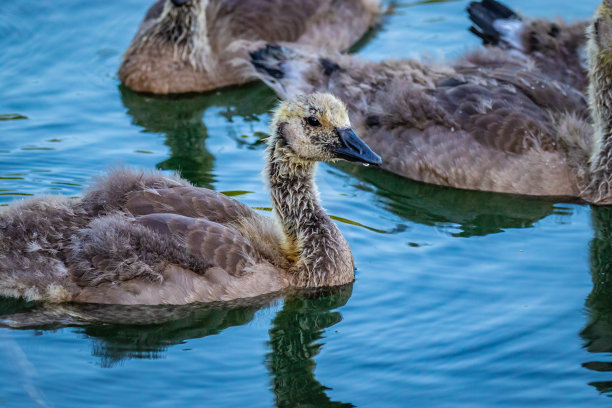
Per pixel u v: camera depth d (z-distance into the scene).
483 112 15.06
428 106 15.23
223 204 11.91
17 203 11.40
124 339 10.98
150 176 12.01
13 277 10.88
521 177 14.66
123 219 11.12
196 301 11.15
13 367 10.14
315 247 12.06
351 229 13.70
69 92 17.41
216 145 15.94
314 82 16.61
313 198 12.27
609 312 11.73
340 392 10.22
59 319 10.92
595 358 10.80
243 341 11.05
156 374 10.34
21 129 15.98
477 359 10.76
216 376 10.38
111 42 19.06
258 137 16.25
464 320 11.51
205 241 11.23
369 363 10.70
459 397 10.12
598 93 14.56
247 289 11.37
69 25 19.50
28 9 19.83
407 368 10.61
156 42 17.48
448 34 19.48
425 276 12.50
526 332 11.27
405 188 15.03
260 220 12.24
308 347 11.02
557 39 17.42
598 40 14.38
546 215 14.30
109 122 16.50
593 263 12.90
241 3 18.61
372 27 20.00
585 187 14.66
